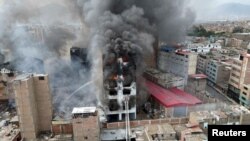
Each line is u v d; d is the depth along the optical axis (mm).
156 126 41969
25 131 43188
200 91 68500
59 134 45094
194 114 44188
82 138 41500
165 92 60000
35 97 44375
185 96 57656
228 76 74438
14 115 52969
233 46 132625
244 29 198250
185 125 43594
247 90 60875
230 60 83000
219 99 65875
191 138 35250
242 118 42625
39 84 44062
